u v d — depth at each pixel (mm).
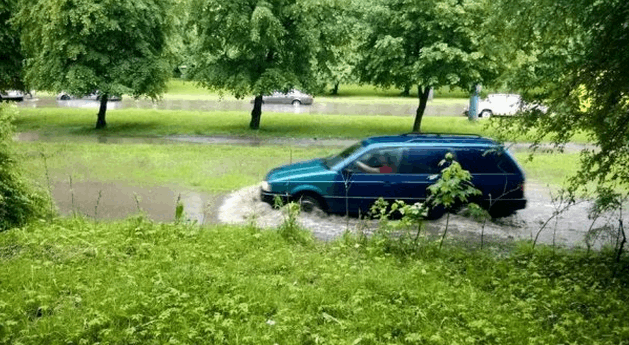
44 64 27578
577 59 9031
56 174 17047
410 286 7777
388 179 12516
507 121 10164
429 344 6195
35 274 7738
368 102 50344
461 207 12570
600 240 11648
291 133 28891
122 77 27766
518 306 7312
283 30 26609
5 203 10109
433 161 12547
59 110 35500
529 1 9031
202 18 27438
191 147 22766
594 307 7445
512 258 9758
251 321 6582
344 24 28016
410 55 26953
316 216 12633
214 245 9594
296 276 8203
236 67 28641
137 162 19078
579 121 9305
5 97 45125
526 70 9773
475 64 25531
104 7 26094
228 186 15883
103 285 7465
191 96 52562
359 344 6191
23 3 26875
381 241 9695
